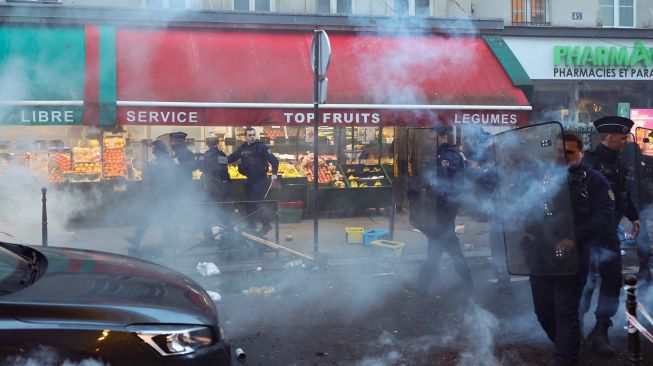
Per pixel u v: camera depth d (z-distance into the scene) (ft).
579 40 42.86
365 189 39.75
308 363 15.72
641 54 43.42
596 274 18.54
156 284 12.23
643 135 35.70
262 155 30.68
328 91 35.17
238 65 35.55
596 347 16.29
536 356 16.15
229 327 18.40
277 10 39.88
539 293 14.89
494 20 40.60
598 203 14.25
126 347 10.21
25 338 9.82
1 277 11.51
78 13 34.88
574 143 14.38
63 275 11.88
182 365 10.53
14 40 33.55
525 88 37.83
